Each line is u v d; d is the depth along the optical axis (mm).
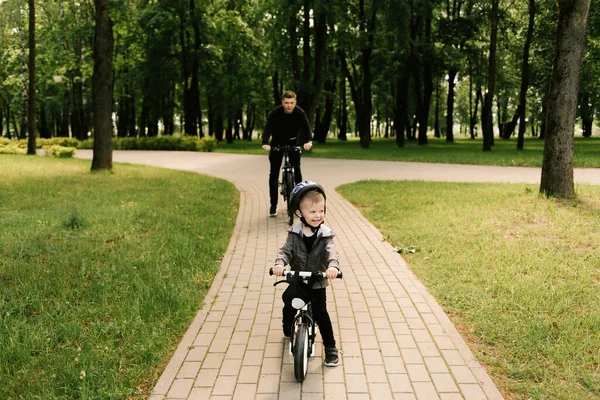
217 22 38500
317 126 48500
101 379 3625
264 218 9820
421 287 5617
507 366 3822
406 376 3752
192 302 5199
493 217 8625
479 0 32219
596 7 25828
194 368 3900
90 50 38469
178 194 12305
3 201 10914
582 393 3418
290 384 3666
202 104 50719
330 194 12875
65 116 42719
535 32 32312
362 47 30859
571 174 9906
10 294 5164
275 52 31641
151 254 6711
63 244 7039
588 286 5328
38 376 3666
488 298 5133
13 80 44000
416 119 54938
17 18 23797
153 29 35219
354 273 6215
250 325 4727
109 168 17328
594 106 43562
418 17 33469
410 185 13508
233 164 22781
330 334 3920
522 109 28172
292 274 3551
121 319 4660
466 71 43875
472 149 31750
